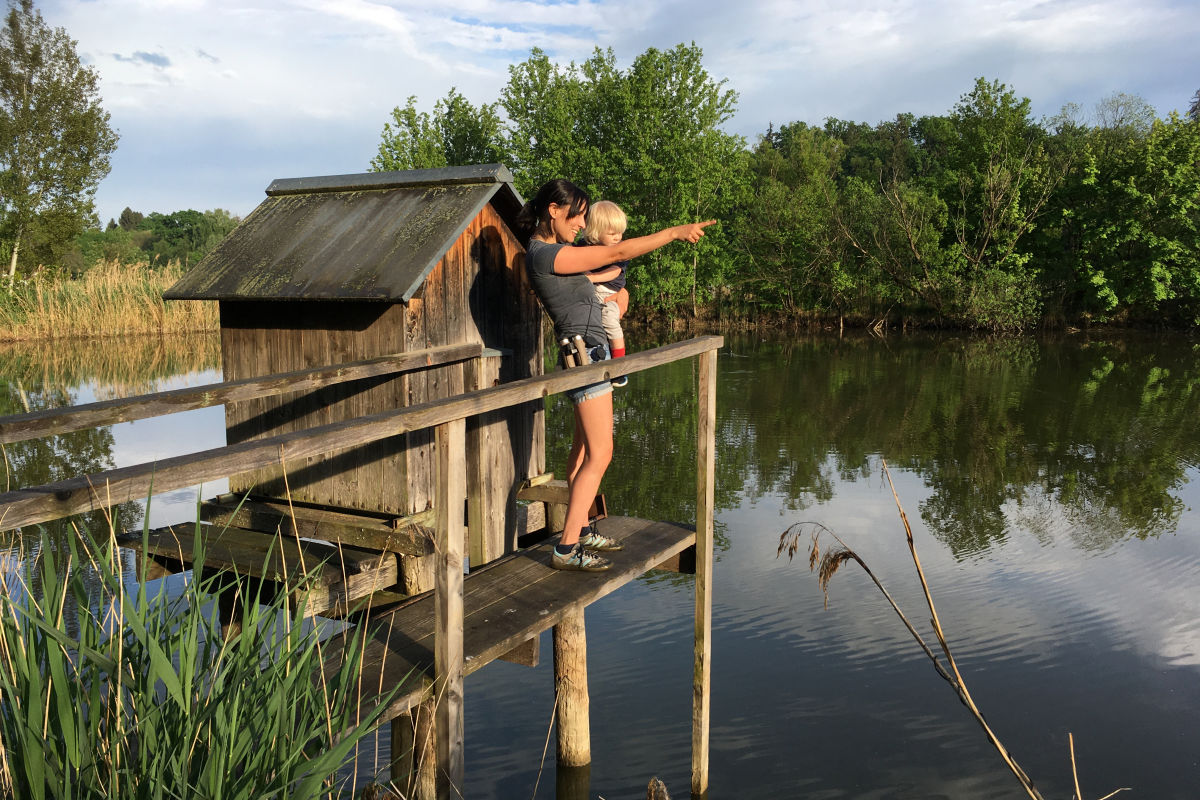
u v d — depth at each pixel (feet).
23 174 108.88
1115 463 39.37
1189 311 99.91
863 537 29.60
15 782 6.42
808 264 108.68
